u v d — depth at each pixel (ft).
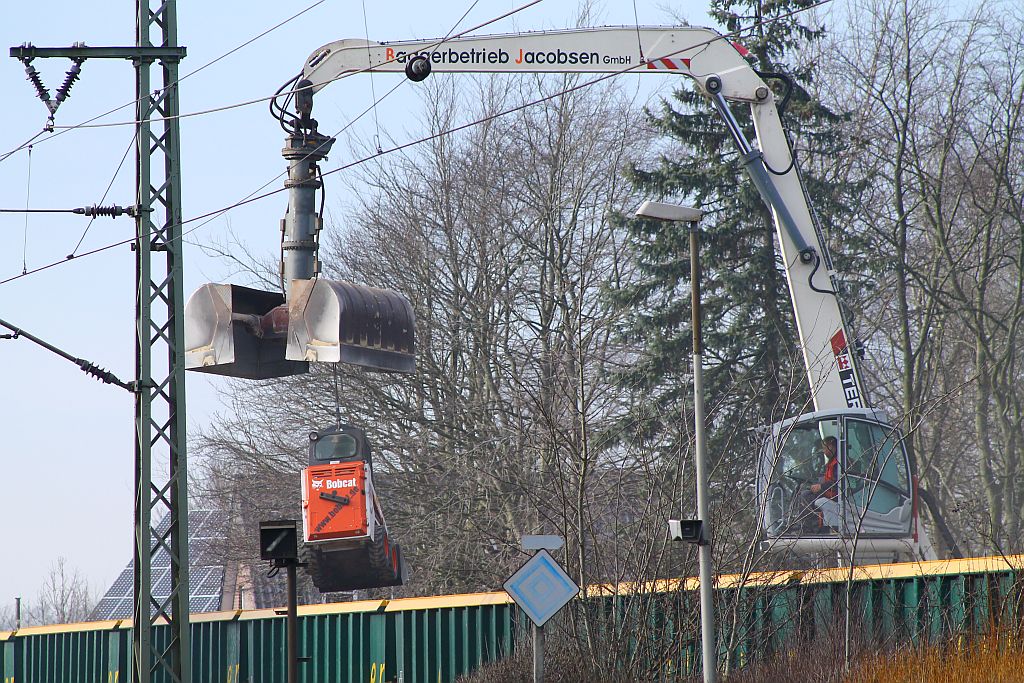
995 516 447.83
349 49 265.75
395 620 272.51
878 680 167.84
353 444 243.60
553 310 433.89
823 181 454.81
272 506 451.94
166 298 221.05
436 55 276.41
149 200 221.46
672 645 210.18
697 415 203.10
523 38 282.36
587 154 461.37
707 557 195.83
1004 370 457.68
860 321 479.41
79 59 223.30
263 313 221.05
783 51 446.60
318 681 288.10
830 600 200.23
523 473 332.80
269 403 458.91
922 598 187.62
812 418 261.44
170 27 225.97
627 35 283.18
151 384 217.56
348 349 208.74
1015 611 170.91
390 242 464.24
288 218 219.00
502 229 454.81
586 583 209.97
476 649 251.19
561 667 211.41
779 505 257.55
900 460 258.57
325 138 221.66
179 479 217.56
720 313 451.12
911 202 491.72
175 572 216.13
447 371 453.99
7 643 401.70
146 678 210.18
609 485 256.93
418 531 415.85
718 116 449.89
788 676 183.42
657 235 444.14
